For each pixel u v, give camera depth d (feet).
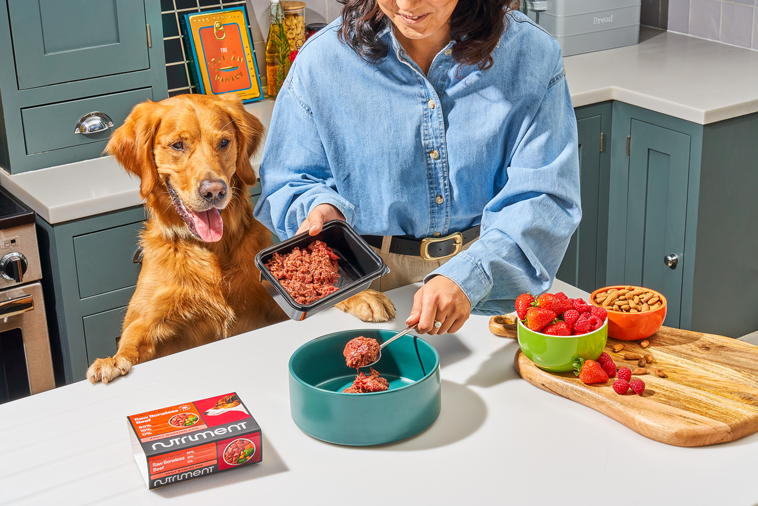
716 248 8.38
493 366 3.95
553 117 4.48
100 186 6.82
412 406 3.30
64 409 3.70
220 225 5.53
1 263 6.49
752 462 3.12
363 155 4.56
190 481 3.15
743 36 9.52
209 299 5.64
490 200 4.55
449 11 3.84
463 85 4.38
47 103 7.11
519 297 3.81
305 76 4.56
